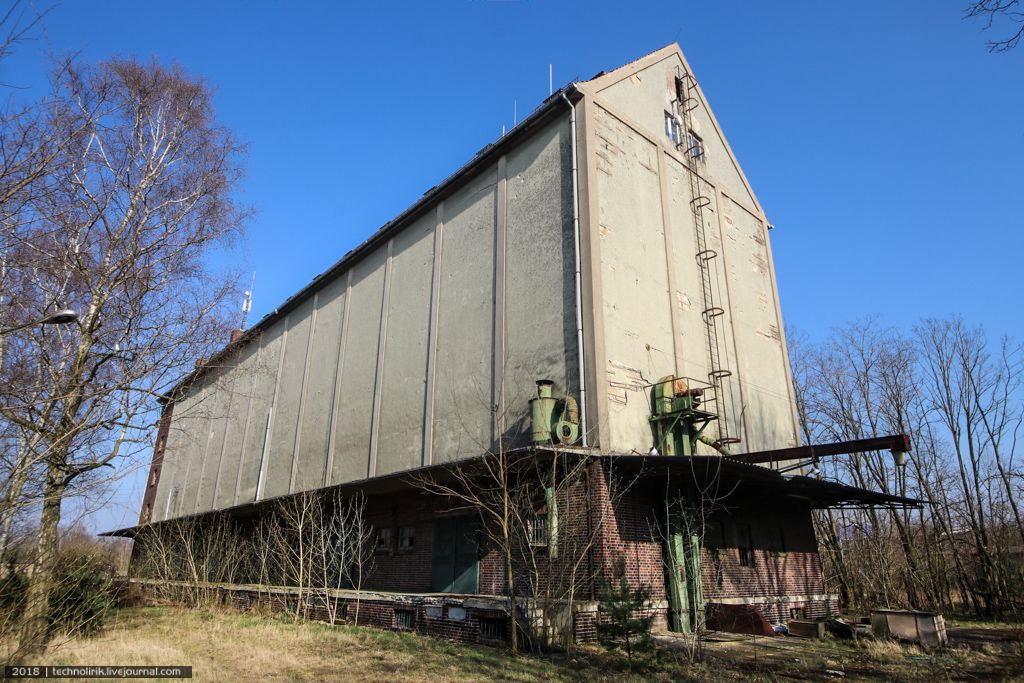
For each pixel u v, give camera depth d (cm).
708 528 1573
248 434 2977
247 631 1409
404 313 2177
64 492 1141
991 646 1190
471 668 988
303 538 2048
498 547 1459
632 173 1806
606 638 1131
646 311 1672
